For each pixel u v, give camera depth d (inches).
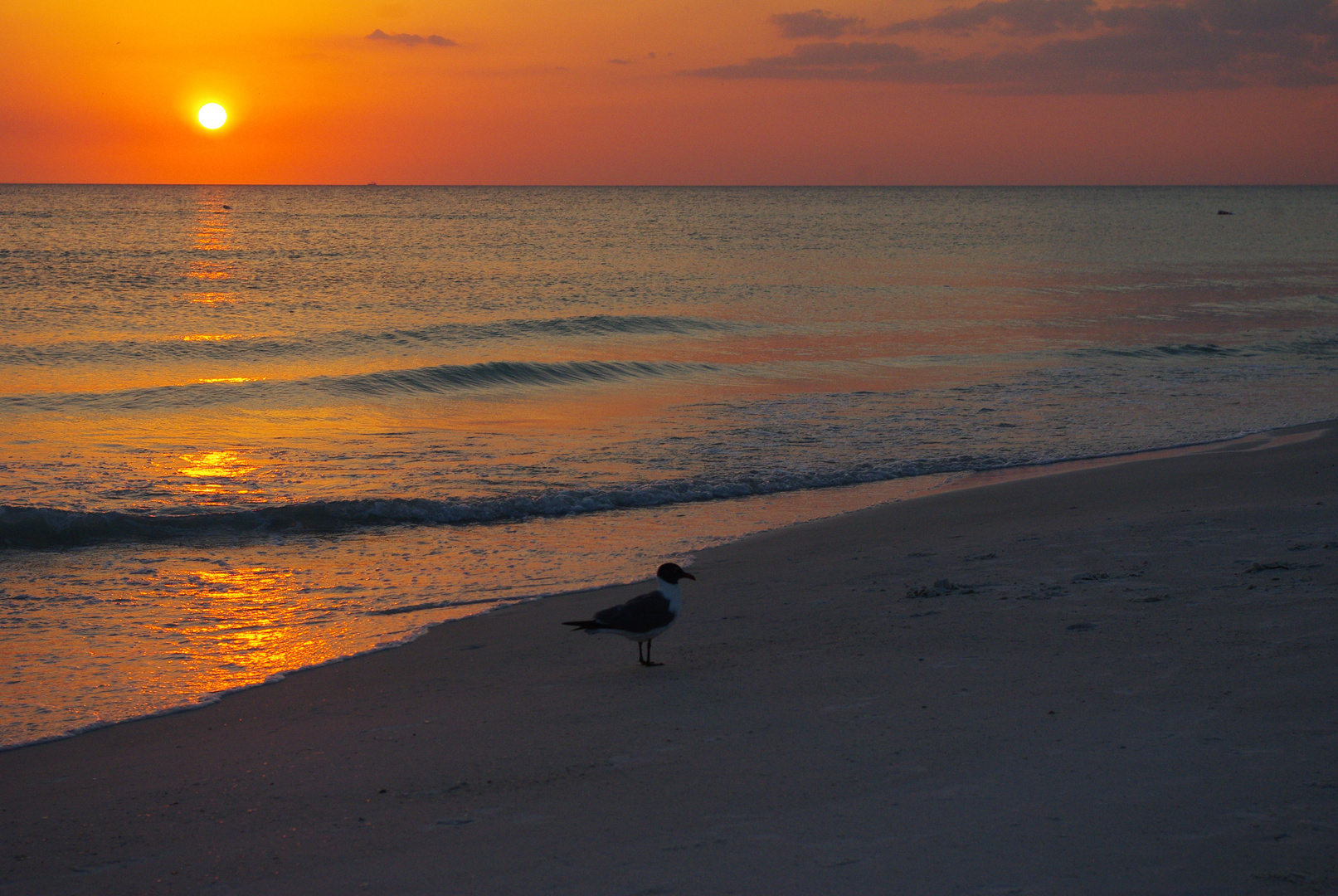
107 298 1689.2
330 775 229.6
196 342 1208.8
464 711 272.2
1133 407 880.9
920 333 1417.3
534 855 177.3
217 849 193.2
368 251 2999.5
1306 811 169.3
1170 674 244.7
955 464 675.4
